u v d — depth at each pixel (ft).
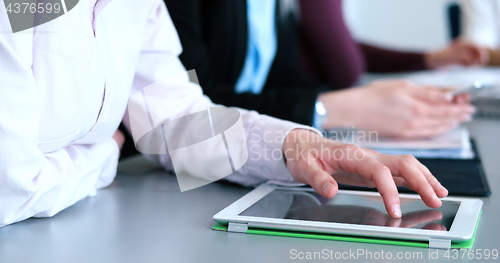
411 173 1.34
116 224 1.29
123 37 1.60
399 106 2.77
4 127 1.07
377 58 6.57
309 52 5.16
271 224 1.18
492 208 1.39
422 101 2.80
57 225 1.28
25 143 1.11
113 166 1.71
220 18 3.18
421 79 5.50
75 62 1.27
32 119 1.13
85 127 1.40
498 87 4.18
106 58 1.45
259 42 3.74
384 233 1.09
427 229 1.10
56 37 1.22
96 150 1.55
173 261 1.01
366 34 13.33
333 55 5.09
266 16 3.82
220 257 1.03
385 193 1.28
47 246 1.12
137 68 1.87
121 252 1.07
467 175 1.82
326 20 5.01
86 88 1.31
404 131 2.76
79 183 1.43
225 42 3.23
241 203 1.38
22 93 1.10
